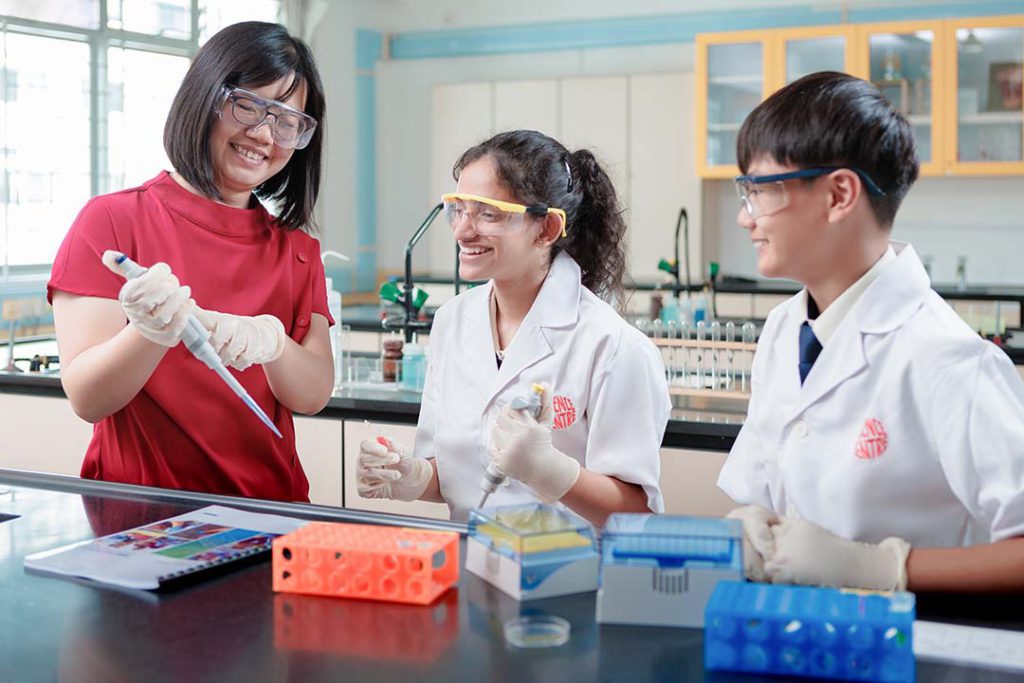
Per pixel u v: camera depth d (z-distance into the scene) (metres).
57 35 5.77
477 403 1.90
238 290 1.98
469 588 1.31
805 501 1.45
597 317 1.85
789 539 1.21
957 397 1.30
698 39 6.66
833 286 1.42
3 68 5.47
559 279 1.88
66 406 3.49
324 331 2.11
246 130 1.88
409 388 3.40
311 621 1.20
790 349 1.49
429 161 8.27
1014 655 1.09
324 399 2.04
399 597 1.25
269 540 1.46
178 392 1.91
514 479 1.80
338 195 8.00
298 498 2.10
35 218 5.69
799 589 1.13
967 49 6.19
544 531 1.28
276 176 2.09
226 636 1.16
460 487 1.91
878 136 1.31
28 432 3.56
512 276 1.83
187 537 1.47
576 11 7.73
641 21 7.54
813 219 1.33
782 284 6.53
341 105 7.96
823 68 6.47
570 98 7.29
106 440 1.97
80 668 1.09
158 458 1.94
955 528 1.37
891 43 6.31
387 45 8.28
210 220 1.97
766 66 6.54
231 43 1.87
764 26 7.17
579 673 1.06
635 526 1.23
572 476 1.65
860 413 1.41
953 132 6.24
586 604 1.25
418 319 3.99
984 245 6.79
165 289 1.55
